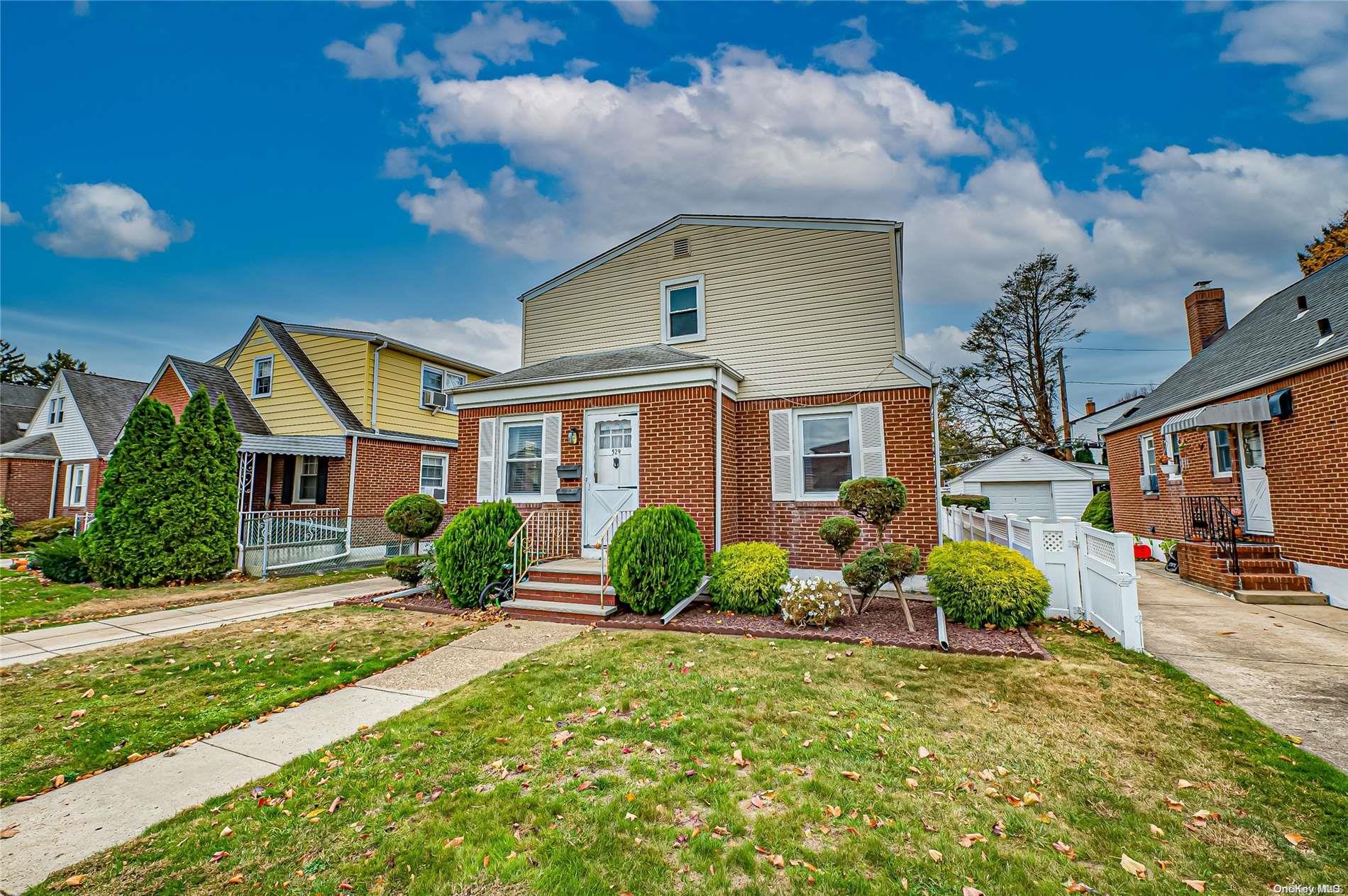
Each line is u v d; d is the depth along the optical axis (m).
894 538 9.24
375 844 2.78
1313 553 9.04
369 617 8.02
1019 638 6.28
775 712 4.33
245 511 15.54
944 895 2.39
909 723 4.13
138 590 10.88
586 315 12.22
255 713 4.51
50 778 3.50
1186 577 11.15
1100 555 6.86
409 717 4.37
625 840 2.77
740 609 7.56
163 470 11.63
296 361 16.80
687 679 5.10
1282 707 4.49
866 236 10.17
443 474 19.03
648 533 7.51
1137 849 2.71
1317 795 3.18
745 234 10.98
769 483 10.04
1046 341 30.05
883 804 3.07
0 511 17.44
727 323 10.91
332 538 15.03
